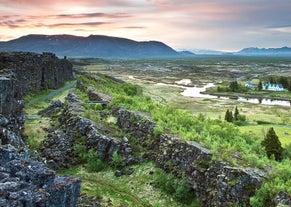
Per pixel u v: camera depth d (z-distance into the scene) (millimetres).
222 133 65312
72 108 76250
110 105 80812
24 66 108812
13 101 52312
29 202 22016
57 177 27016
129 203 46000
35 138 66062
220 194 41344
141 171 53844
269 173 41969
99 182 52062
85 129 63625
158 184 50000
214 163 44938
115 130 65500
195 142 52688
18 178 23875
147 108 76062
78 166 57156
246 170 41906
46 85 134375
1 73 56500
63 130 67062
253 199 37625
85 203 43344
